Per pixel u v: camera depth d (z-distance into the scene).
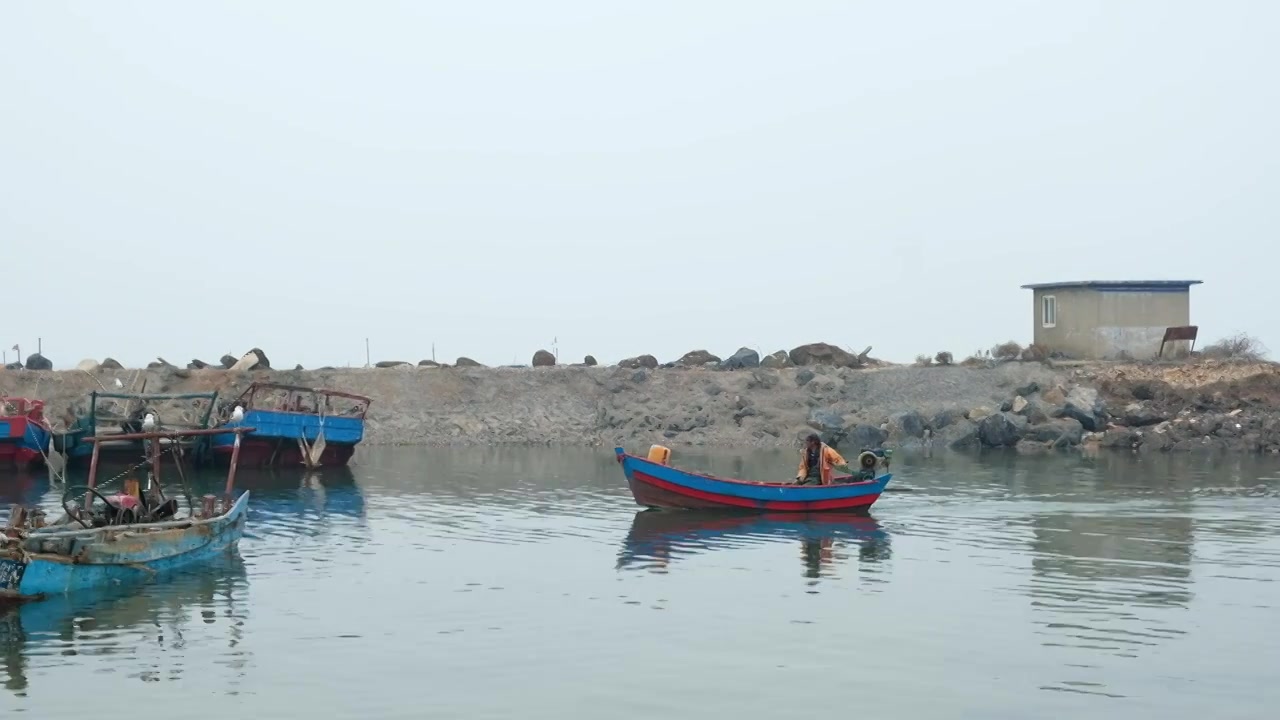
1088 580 26.98
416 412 68.62
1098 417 64.06
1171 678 19.70
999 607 24.38
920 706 18.41
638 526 34.81
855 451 61.41
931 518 36.41
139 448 50.28
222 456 50.94
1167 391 66.81
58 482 44.94
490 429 67.50
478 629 22.58
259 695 18.70
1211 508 38.44
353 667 20.12
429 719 17.72
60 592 24.81
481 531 33.91
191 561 28.25
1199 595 25.48
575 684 19.33
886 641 21.81
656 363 76.25
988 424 62.00
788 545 31.53
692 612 23.94
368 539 32.44
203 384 66.94
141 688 18.98
